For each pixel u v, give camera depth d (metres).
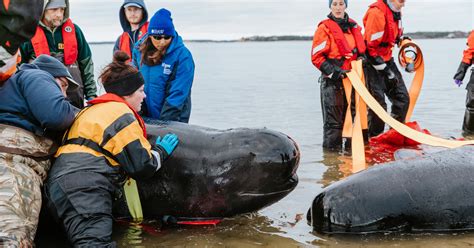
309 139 9.12
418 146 8.37
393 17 8.93
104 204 4.53
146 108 6.53
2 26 4.32
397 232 5.02
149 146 4.77
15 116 4.75
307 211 5.56
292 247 4.68
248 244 4.75
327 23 8.41
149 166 4.73
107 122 4.63
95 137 4.64
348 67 8.42
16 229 3.98
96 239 4.39
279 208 5.67
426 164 5.23
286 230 5.09
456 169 5.18
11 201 4.12
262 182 5.08
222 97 14.91
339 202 5.00
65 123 4.75
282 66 31.22
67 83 5.37
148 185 5.25
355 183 5.08
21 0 4.27
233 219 5.41
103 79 4.91
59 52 7.05
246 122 10.64
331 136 8.46
